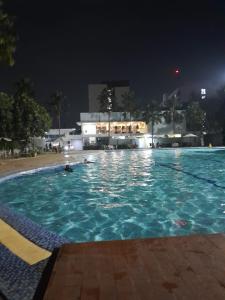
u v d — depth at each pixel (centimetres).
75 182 1703
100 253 481
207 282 374
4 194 1383
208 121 6681
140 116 6594
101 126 6588
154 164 2639
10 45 984
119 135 6469
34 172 2134
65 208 1100
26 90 4641
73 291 363
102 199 1233
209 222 880
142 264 433
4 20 977
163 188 1442
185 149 5103
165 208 1052
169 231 809
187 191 1354
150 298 342
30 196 1331
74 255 475
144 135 6475
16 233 650
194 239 530
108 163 2781
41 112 4084
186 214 970
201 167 2336
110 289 365
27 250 554
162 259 447
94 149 5809
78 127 7631
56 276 403
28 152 3841
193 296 343
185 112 6656
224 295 343
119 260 450
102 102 6688
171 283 374
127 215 978
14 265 489
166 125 6688
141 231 817
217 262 431
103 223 899
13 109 3750
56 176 1959
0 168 2161
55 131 6594
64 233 817
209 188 1420
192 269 411
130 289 363
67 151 5094
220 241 516
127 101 6612
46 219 961
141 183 1606
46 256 523
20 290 407
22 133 3812
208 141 6366
